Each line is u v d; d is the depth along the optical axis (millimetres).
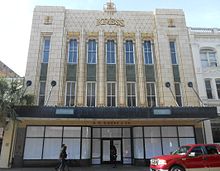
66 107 16047
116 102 19797
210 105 20188
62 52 20797
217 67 21656
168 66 20984
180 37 22188
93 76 20453
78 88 19734
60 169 14398
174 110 16703
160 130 19281
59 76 19922
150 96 20203
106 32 21906
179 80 20891
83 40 21328
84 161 18125
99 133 19844
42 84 19922
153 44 21922
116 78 20500
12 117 15992
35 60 20266
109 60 21203
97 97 19703
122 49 21297
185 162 10984
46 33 21312
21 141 17844
